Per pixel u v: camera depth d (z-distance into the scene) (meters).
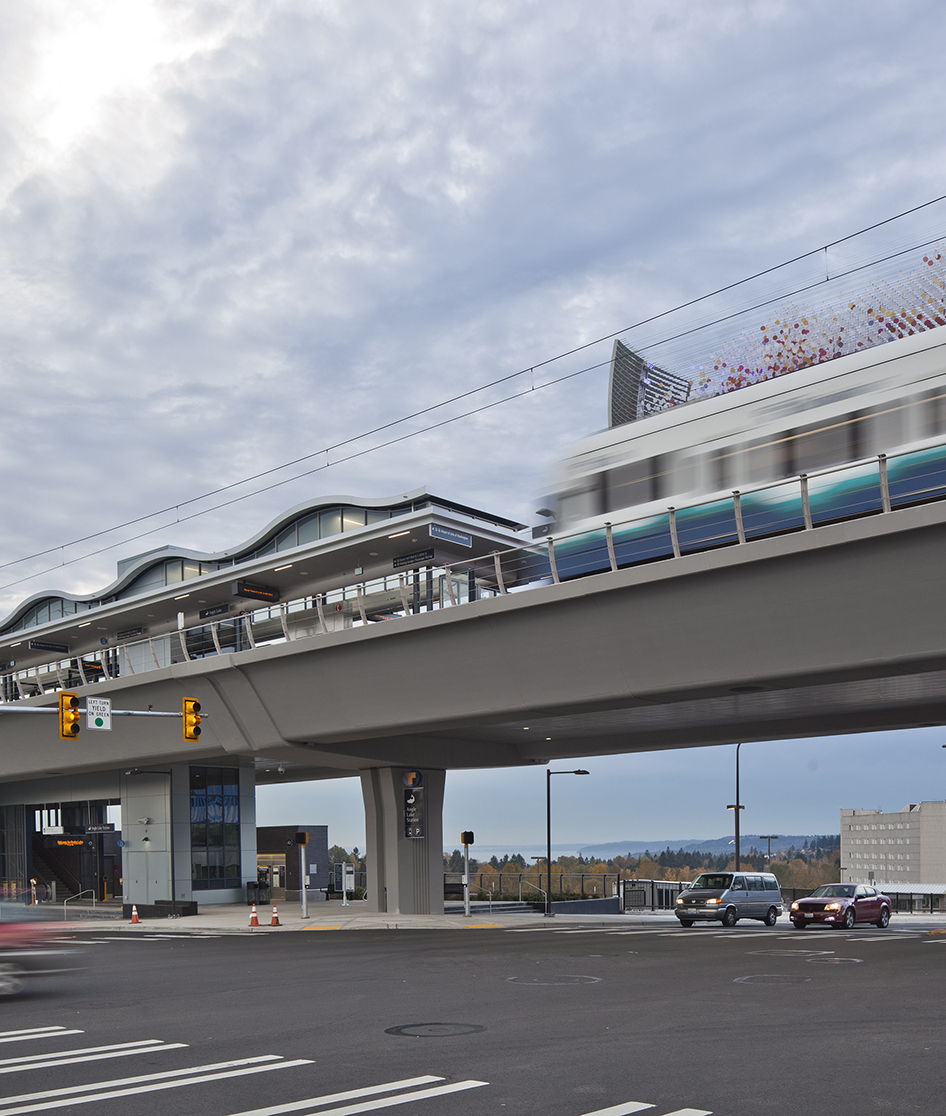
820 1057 9.46
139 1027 11.62
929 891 84.25
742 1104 7.70
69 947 24.91
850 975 16.38
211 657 36.38
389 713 32.59
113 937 30.00
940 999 13.34
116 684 40.81
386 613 32.31
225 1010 12.93
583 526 26.39
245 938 28.59
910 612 21.36
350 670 32.59
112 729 43.19
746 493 23.19
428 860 40.28
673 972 16.94
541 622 27.05
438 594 30.50
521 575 27.66
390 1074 8.86
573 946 23.02
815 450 22.34
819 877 175.75
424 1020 11.88
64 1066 9.32
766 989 14.51
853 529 20.89
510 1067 9.12
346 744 37.56
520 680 28.61
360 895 61.09
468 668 29.55
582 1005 12.98
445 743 41.03
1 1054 9.95
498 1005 13.06
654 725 38.00
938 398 20.67
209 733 39.03
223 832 50.75
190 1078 8.76
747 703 32.81
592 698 27.30
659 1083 8.43
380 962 19.45
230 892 50.44
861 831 165.50
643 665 25.94
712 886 33.34
